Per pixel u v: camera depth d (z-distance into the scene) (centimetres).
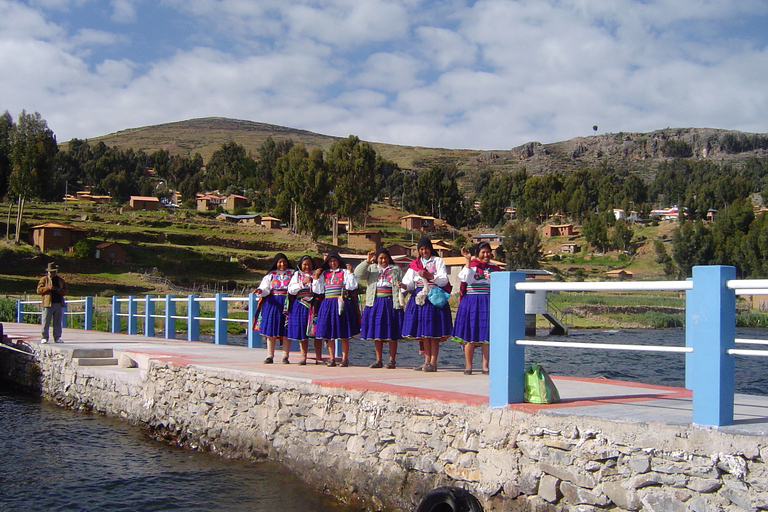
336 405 753
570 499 516
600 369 2059
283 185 11481
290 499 741
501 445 569
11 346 1692
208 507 727
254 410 888
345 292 1003
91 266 6844
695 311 470
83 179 16988
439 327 916
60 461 923
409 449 656
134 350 1345
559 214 17138
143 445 1016
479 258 888
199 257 7744
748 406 568
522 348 589
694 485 454
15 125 8012
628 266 11175
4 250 6381
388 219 14325
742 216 10288
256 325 1090
